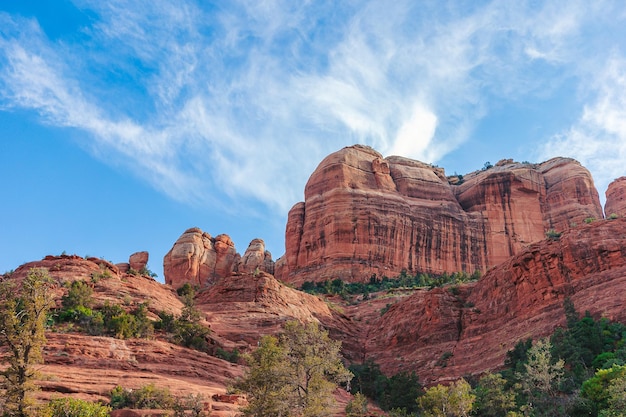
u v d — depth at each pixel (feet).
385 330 298.76
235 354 207.92
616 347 178.50
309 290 401.70
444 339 265.95
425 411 152.56
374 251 438.40
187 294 270.05
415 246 451.12
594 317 203.82
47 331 175.73
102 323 190.08
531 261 253.03
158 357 175.01
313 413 132.57
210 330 231.71
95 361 160.15
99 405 122.72
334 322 305.32
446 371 242.37
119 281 241.96
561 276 238.48
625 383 126.93
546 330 218.38
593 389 143.43
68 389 139.23
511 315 249.34
